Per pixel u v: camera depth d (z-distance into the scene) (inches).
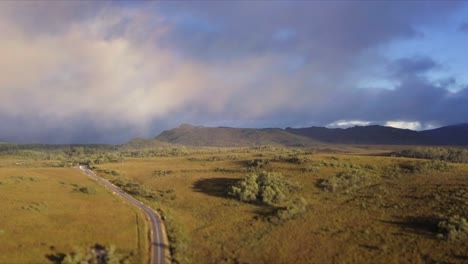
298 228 3951.8
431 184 4872.0
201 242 3730.3
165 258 3161.9
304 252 3398.1
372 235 3602.4
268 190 5017.2
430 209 4047.7
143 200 5187.0
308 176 5846.5
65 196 5009.8
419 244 3314.5
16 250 3046.3
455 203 4072.3
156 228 3873.0
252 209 4682.6
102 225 3799.2
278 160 7214.6
